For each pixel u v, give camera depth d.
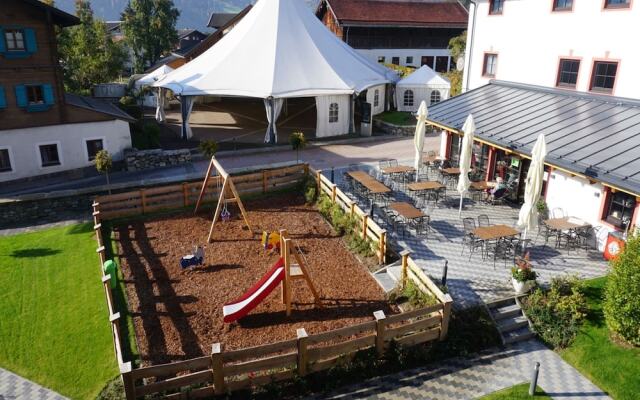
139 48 67.06
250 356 10.02
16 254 16.84
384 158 26.17
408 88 36.16
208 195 20.53
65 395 10.34
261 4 33.31
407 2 52.25
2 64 21.25
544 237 16.31
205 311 12.87
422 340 11.45
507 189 19.25
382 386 10.59
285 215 19.20
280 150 27.95
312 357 10.56
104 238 17.36
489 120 20.00
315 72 30.48
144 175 23.59
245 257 15.79
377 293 13.63
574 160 14.84
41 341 12.07
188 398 9.86
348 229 17.02
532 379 10.13
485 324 11.93
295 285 14.12
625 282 10.84
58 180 22.95
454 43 45.75
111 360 11.28
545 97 20.36
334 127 30.97
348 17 48.81
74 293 14.16
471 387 10.50
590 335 11.63
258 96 27.86
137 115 33.06
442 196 19.86
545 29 20.64
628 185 13.03
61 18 22.59
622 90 17.59
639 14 16.66
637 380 10.30
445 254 15.24
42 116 22.73
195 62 32.78
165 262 15.52
